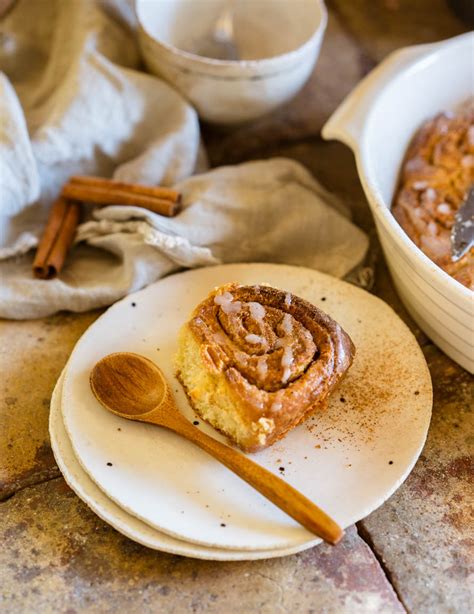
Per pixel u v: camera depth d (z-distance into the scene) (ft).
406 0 2.77
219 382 1.71
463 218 1.98
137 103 2.20
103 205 2.16
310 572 1.64
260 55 2.43
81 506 1.72
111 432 1.73
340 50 2.62
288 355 1.72
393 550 1.67
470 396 1.90
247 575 1.63
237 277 2.02
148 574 1.63
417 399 1.80
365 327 1.92
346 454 1.72
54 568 1.64
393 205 2.12
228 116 2.29
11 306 1.97
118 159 2.23
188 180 2.14
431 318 1.90
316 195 2.19
